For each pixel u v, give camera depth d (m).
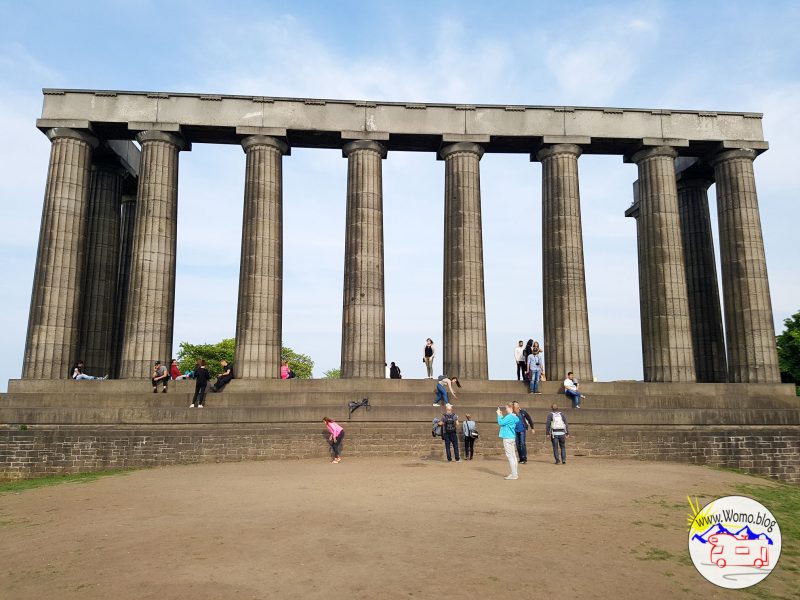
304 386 28.73
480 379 29.81
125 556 10.45
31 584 9.29
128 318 29.08
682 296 31.28
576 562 10.12
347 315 30.34
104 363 33.00
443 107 32.47
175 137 31.36
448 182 32.28
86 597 8.63
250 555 10.34
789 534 12.69
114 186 34.84
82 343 32.62
